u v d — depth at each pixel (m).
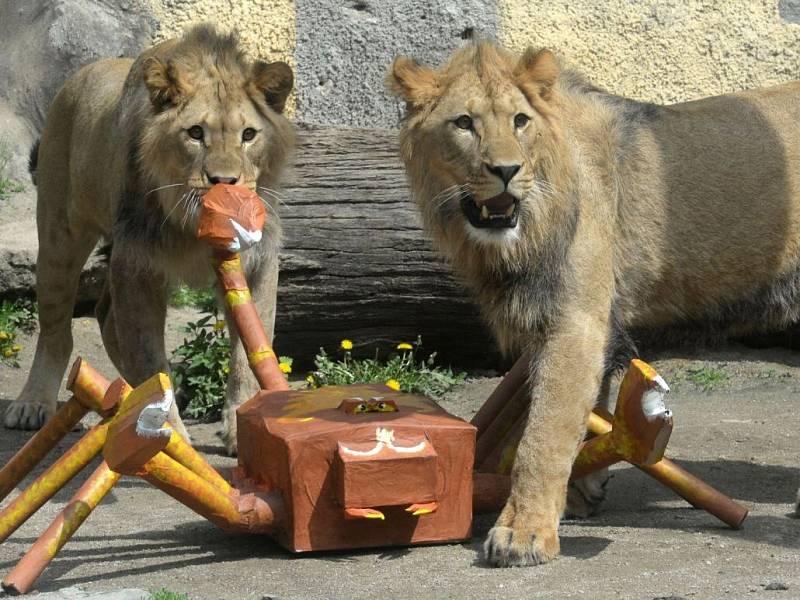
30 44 12.45
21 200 12.02
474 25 11.86
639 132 6.35
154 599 4.71
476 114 5.57
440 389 9.62
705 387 9.45
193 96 6.90
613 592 4.82
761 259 6.48
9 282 10.96
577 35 11.96
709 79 12.08
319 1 11.86
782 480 6.99
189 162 6.84
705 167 6.38
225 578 5.14
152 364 7.48
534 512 5.40
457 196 5.73
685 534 5.77
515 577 5.07
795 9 12.21
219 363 9.27
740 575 5.03
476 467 6.34
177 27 12.16
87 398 5.31
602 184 6.02
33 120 12.40
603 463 5.65
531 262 5.71
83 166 8.22
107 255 9.10
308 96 11.86
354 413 5.59
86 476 7.27
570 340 5.68
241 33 11.88
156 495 6.87
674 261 6.37
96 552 5.63
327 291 9.76
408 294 9.77
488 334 9.98
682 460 7.46
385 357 10.11
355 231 9.70
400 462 5.31
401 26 11.87
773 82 12.10
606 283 5.88
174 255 7.27
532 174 5.59
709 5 12.09
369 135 10.16
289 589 4.96
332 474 5.35
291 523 5.38
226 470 6.38
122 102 7.62
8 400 9.45
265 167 7.20
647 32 12.02
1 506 6.59
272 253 7.58
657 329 6.65
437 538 5.56
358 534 5.44
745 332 6.72
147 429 4.59
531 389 5.77
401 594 4.86
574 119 6.13
